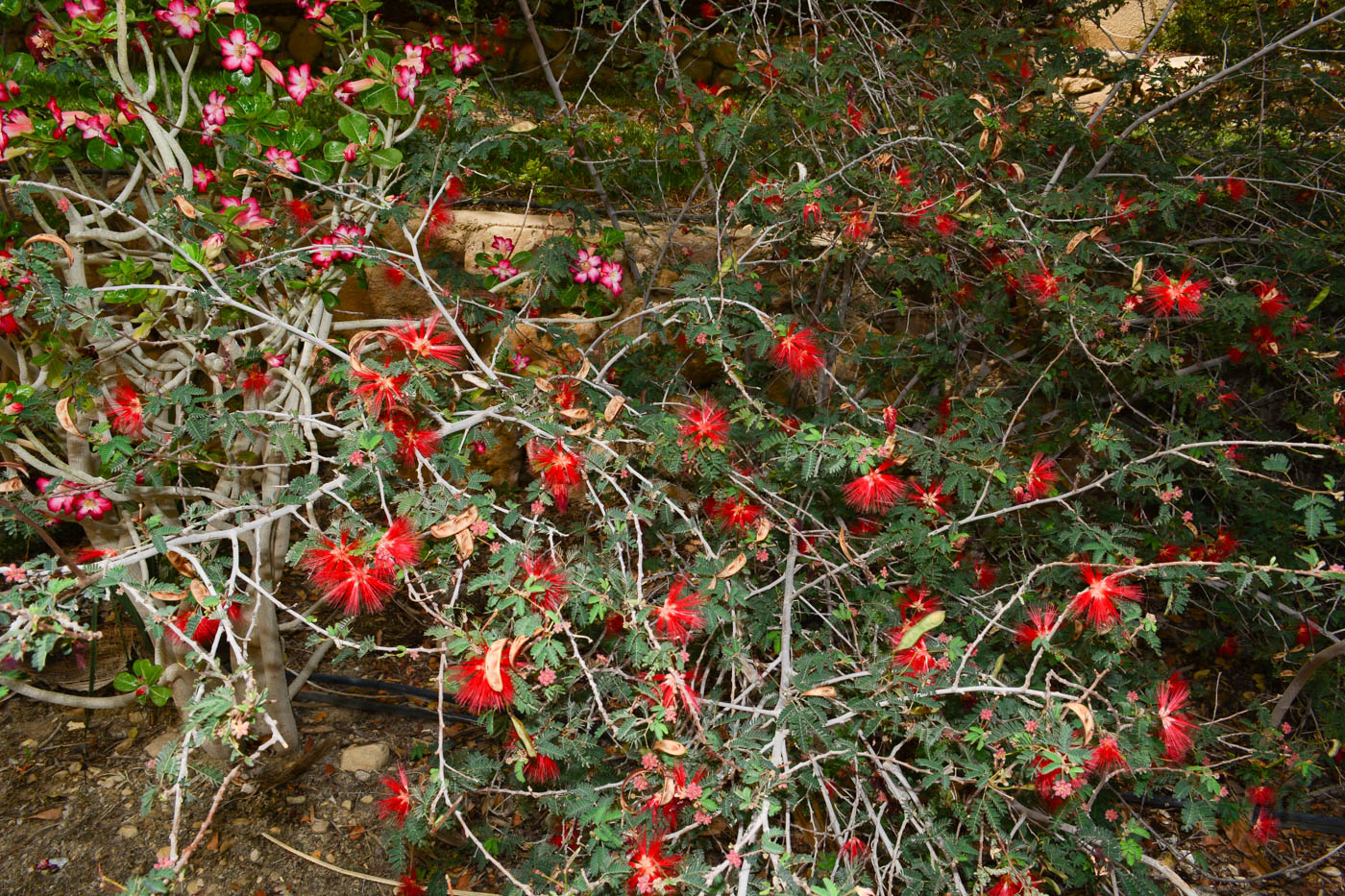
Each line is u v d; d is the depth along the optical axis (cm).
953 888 158
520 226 320
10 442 216
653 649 142
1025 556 261
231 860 222
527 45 516
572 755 179
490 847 196
